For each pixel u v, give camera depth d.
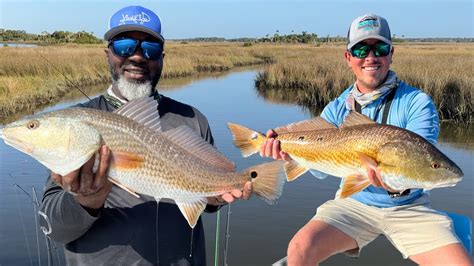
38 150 0.74
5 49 11.80
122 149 0.78
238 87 8.13
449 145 3.70
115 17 1.00
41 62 8.00
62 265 1.64
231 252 1.84
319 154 1.25
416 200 1.44
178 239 0.92
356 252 1.46
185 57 13.28
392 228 1.42
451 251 1.29
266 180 0.90
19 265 1.63
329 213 1.46
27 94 5.52
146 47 0.98
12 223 1.98
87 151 0.75
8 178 2.60
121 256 0.89
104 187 0.79
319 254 1.34
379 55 1.45
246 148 1.38
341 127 1.24
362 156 1.17
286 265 1.41
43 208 0.87
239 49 20.86
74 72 7.82
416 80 5.68
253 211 2.22
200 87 7.96
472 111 4.74
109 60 1.02
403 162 1.12
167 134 0.85
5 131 0.75
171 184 0.84
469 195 2.41
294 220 2.12
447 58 9.59
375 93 1.47
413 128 1.38
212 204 0.96
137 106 0.84
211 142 1.05
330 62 9.00
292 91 7.77
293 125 1.34
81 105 0.98
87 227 0.83
